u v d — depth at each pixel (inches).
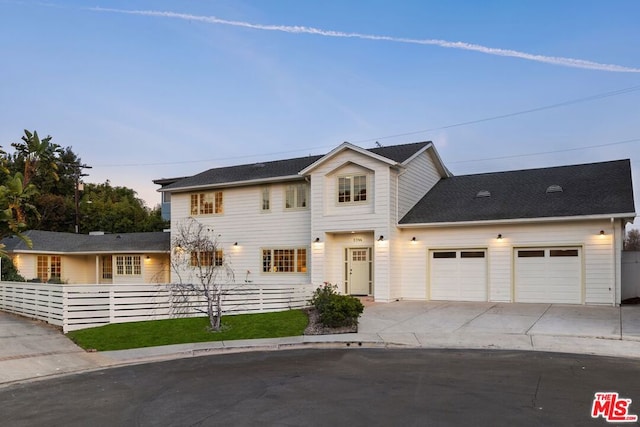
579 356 398.9
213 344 482.6
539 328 513.7
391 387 299.4
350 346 476.1
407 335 505.7
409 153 870.4
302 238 904.3
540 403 258.4
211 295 619.5
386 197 789.2
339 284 844.6
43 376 368.5
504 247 746.2
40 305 590.2
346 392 289.6
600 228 686.5
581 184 781.9
